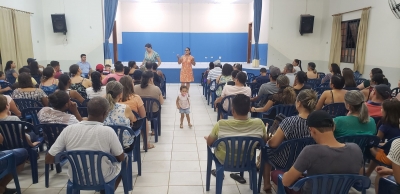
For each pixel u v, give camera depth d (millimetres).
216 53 10633
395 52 5832
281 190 1865
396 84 5824
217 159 2312
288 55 8789
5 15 6336
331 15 8266
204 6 10312
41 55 8070
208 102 6285
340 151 1490
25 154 2449
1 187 2400
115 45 9578
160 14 10273
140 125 2826
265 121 2635
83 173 1871
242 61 10758
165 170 2977
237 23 10484
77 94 3605
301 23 8398
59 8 8180
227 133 2182
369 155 2250
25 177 2791
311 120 1550
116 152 1900
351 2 7363
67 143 1856
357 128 2223
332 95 3252
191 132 4258
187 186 2650
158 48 10461
